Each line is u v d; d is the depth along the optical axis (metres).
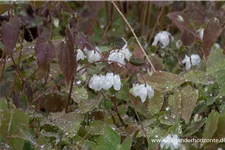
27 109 0.76
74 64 0.71
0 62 0.80
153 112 0.75
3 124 0.70
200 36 0.88
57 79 0.83
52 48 0.71
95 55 0.77
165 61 0.89
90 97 0.83
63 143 0.74
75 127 0.74
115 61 0.75
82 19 0.96
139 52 0.87
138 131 0.75
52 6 0.77
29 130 0.75
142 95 0.75
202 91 0.77
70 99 0.81
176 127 0.72
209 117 0.71
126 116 0.78
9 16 0.74
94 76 0.74
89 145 0.72
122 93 0.79
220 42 0.97
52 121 0.75
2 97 0.76
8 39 0.70
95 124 0.76
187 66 0.84
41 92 0.82
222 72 0.77
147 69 0.78
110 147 0.70
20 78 0.80
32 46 0.82
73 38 0.75
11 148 0.70
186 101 0.74
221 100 0.77
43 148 0.71
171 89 0.76
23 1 0.86
